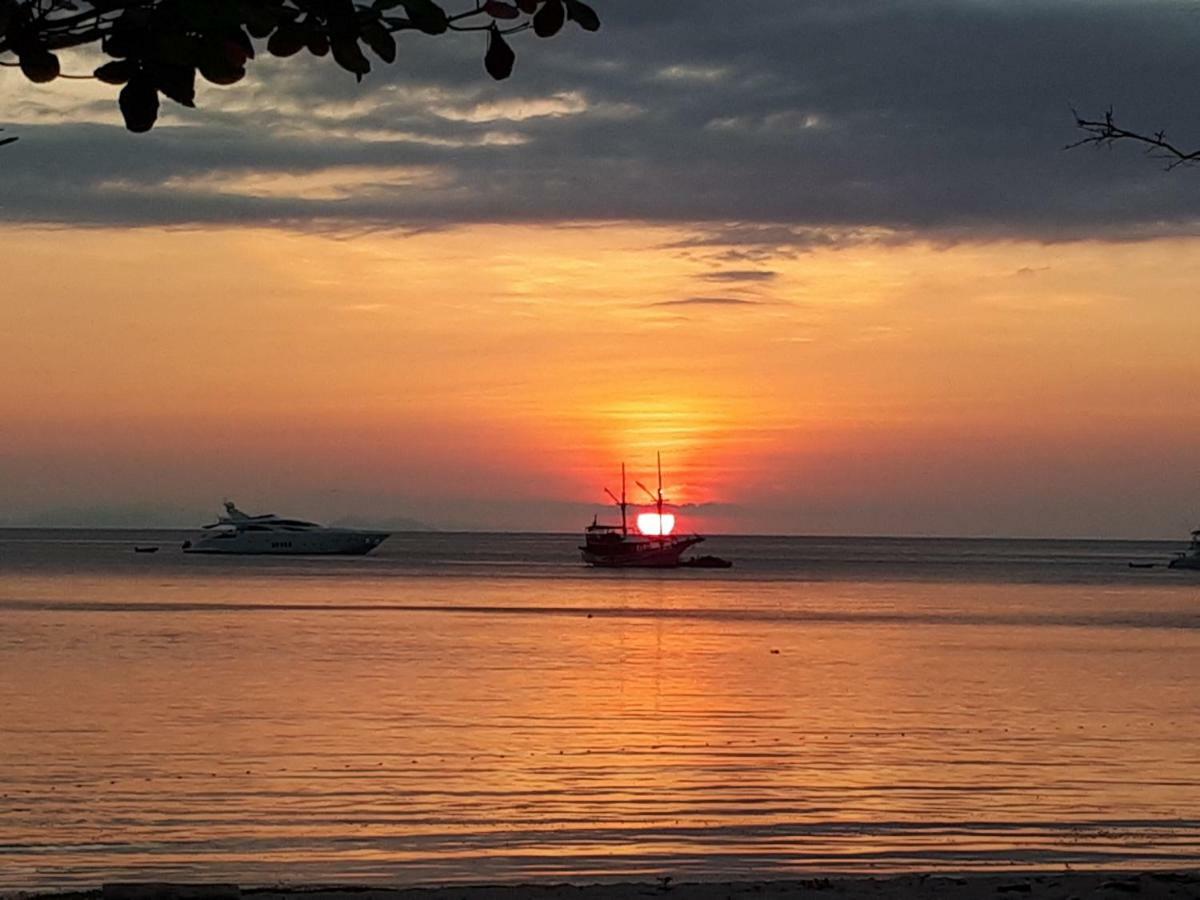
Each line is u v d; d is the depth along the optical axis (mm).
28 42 4320
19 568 183250
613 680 56406
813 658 68250
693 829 26547
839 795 30297
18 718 42406
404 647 71688
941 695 52062
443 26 4652
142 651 67250
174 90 4418
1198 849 25047
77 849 24391
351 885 20062
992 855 24516
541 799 29375
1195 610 115062
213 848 24516
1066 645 77875
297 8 4551
